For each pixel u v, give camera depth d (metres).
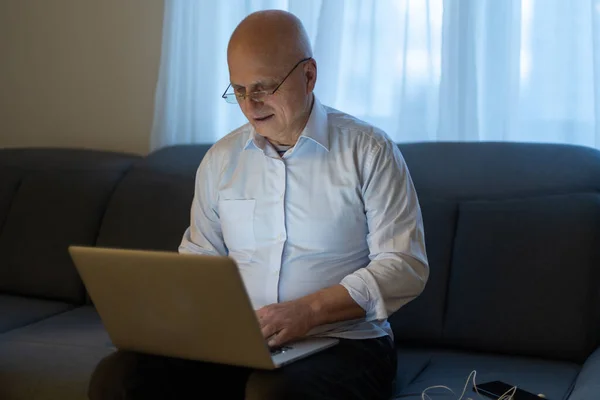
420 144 2.36
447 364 1.96
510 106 2.40
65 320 2.34
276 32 1.77
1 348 2.06
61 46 3.15
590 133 2.38
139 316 1.56
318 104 1.89
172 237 2.42
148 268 1.46
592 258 2.00
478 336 2.05
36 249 2.60
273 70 1.76
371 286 1.70
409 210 1.80
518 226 2.07
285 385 1.48
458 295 2.08
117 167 2.71
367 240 1.81
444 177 2.24
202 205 1.99
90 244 2.55
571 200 2.07
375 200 1.79
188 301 1.46
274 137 1.86
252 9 2.72
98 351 2.04
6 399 1.93
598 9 2.27
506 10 2.38
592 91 2.36
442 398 1.70
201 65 2.78
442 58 2.43
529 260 2.04
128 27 3.02
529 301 2.01
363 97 2.57
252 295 1.88
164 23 2.80
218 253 2.00
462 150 2.29
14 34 3.23
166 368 1.63
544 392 1.73
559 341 1.97
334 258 1.83
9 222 2.67
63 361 1.97
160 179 2.54
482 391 1.71
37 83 3.22
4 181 2.76
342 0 2.54
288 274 1.85
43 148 2.91
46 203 2.65
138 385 1.57
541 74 2.40
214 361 1.56
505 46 2.39
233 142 1.96
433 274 2.11
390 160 1.81
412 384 1.83
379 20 2.54
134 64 3.03
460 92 2.41
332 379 1.56
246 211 1.89
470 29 2.40
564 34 2.36
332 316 1.68
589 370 1.79
